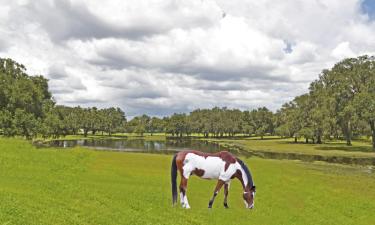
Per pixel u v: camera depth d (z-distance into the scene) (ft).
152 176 92.53
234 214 58.80
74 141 485.97
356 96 293.23
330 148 316.60
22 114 241.14
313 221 61.21
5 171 77.30
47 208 50.11
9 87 249.96
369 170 159.84
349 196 84.33
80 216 49.01
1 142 124.98
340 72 328.49
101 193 64.69
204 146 381.81
